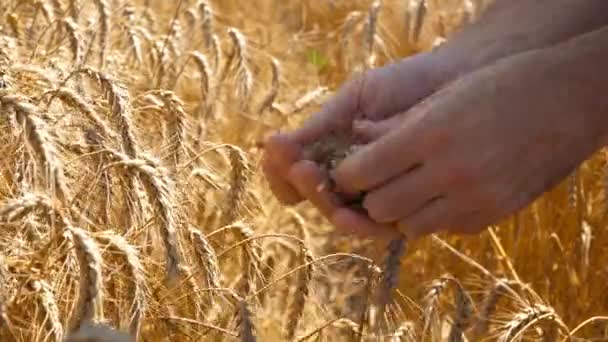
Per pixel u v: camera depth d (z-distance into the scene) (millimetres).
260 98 1983
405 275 1651
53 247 1100
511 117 892
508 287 1360
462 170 902
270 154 1023
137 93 1542
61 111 1256
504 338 1223
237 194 1319
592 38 895
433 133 902
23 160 1109
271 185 1049
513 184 912
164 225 1059
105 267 1072
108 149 1101
